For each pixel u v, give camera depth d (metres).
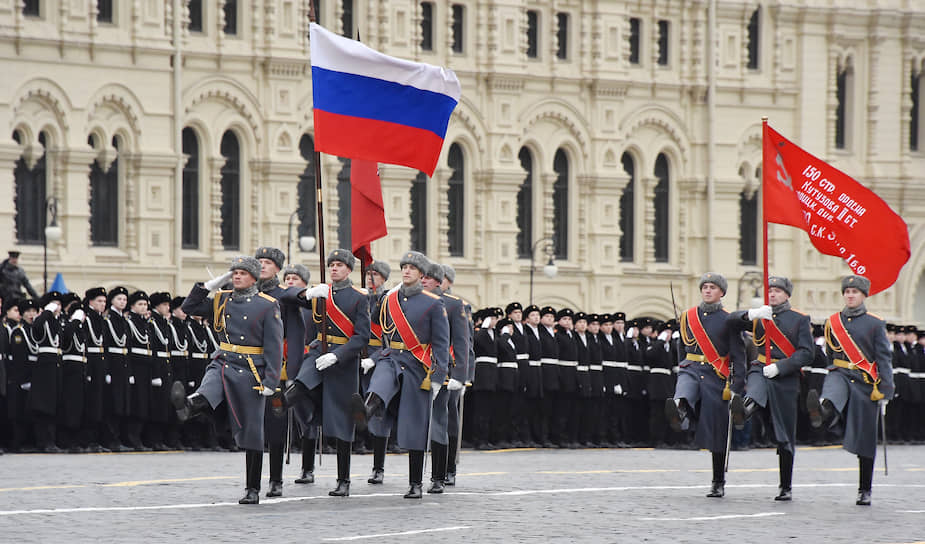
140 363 94.19
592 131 173.75
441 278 66.69
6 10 140.25
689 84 179.25
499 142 167.50
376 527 54.16
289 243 145.00
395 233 161.88
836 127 189.62
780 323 66.44
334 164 160.00
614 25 174.88
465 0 166.62
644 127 177.88
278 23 155.88
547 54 171.25
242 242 155.50
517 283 169.50
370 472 78.12
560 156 174.00
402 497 64.31
